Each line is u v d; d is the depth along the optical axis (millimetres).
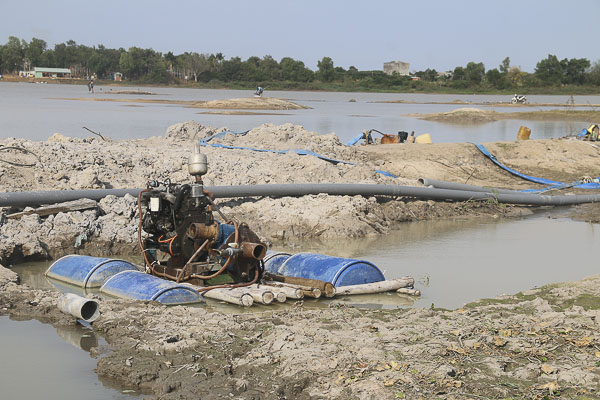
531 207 22344
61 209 14609
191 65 177125
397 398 6828
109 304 10297
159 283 10961
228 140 24719
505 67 182625
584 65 168625
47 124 39812
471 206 21031
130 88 140375
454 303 11281
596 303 10648
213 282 11438
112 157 19016
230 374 7699
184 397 7180
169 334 8852
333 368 7637
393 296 11711
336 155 24516
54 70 193000
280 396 7133
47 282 12141
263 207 17328
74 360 8430
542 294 11289
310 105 82938
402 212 19406
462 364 7734
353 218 17266
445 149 28234
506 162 28953
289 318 9766
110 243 14438
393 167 25188
